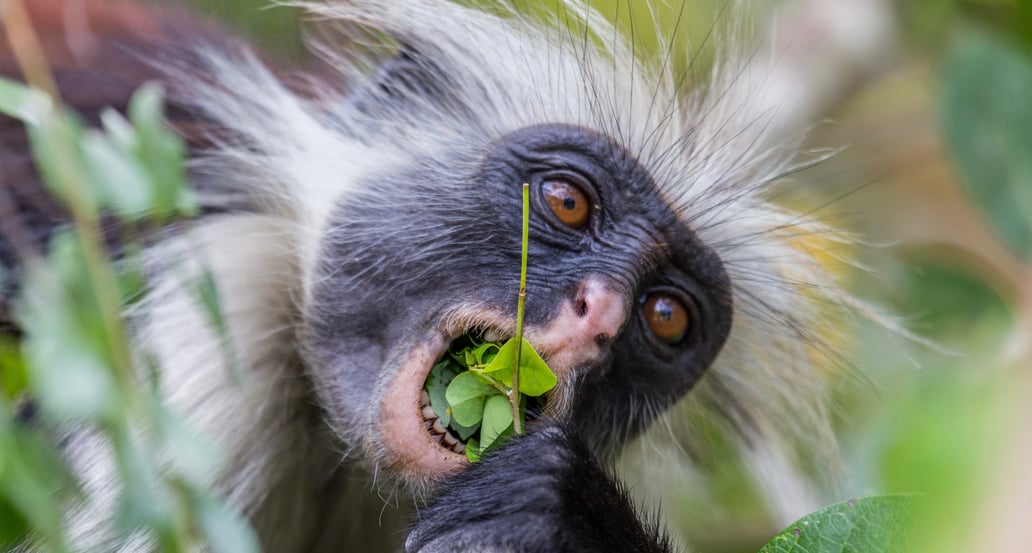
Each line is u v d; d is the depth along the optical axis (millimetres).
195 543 2805
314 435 4297
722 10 5160
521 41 4848
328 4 4812
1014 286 4488
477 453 3691
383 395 3775
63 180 2283
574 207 4207
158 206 2465
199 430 3748
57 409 2135
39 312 2205
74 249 2246
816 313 5086
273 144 4469
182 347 3920
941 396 1853
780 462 5242
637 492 4852
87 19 4656
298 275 4188
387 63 4656
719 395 5125
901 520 2604
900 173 5855
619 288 4012
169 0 4945
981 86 3908
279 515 4348
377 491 4207
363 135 4484
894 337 5004
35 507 2191
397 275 4008
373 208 4184
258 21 5086
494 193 4180
